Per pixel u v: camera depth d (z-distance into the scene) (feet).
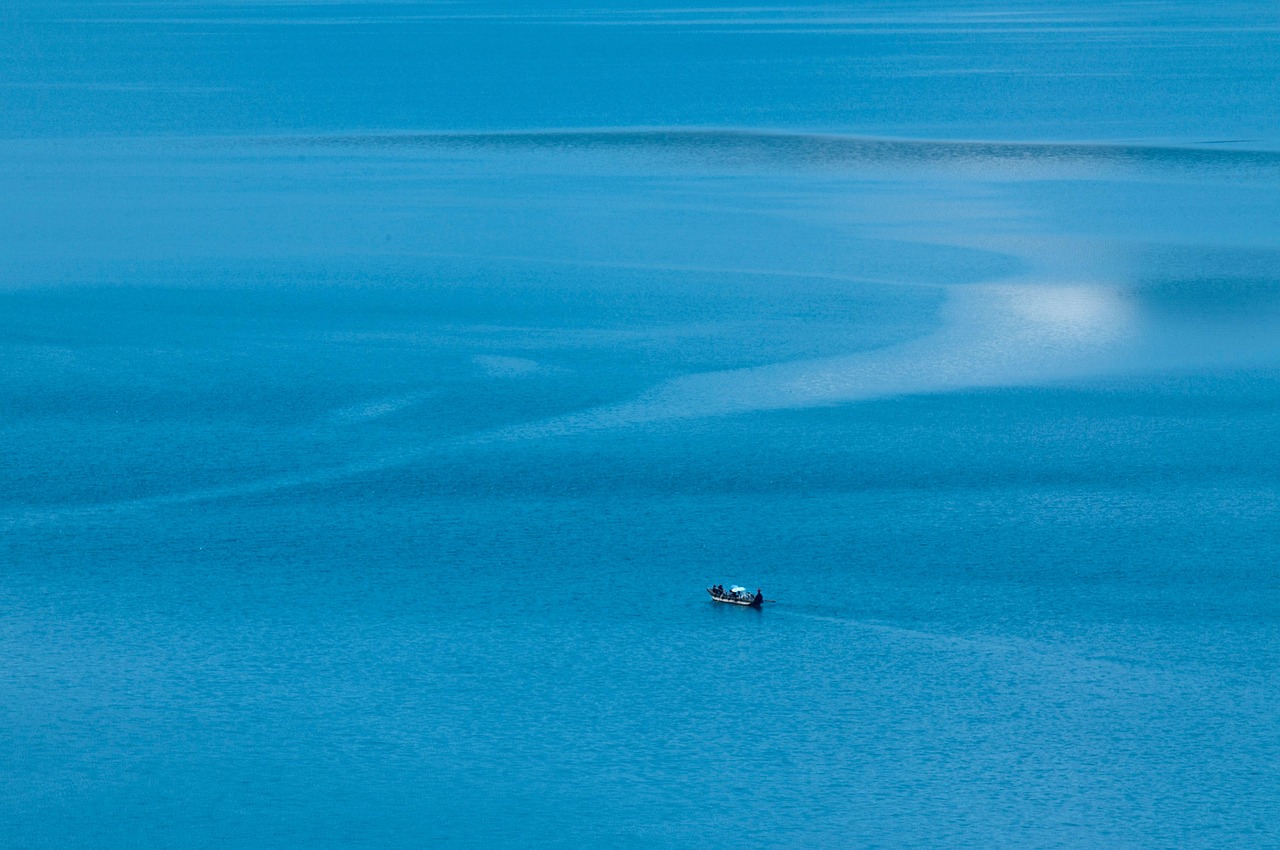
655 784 356.38
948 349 654.53
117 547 473.26
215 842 339.36
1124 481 515.50
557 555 467.52
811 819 344.49
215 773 360.28
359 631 420.36
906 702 384.68
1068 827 340.59
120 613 429.79
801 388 608.60
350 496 511.81
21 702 385.29
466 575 454.40
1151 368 627.87
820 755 365.40
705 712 381.81
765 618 426.10
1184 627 417.90
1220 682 391.04
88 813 347.36
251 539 479.00
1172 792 350.84
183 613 430.20
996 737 370.53
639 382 617.21
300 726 377.09
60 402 602.44
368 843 338.75
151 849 337.11
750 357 646.74
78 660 404.77
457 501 507.30
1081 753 364.38
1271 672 395.14
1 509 501.15
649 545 473.26
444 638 416.46
